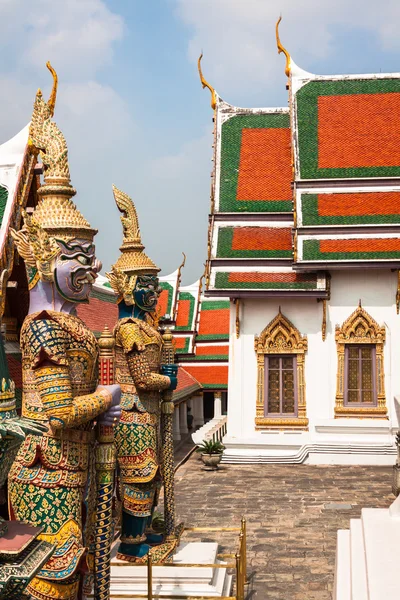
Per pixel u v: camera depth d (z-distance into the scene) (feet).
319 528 58.70
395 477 69.62
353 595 30.78
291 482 76.89
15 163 36.63
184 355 133.49
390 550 33.65
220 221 100.48
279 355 92.73
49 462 27.30
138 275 41.04
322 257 89.30
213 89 111.65
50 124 30.83
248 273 93.50
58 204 29.32
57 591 26.84
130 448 39.34
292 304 92.53
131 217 42.29
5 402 19.52
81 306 63.87
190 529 45.52
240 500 68.69
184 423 122.21
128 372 39.65
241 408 92.43
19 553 19.34
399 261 87.66
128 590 38.47
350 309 91.61
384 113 102.58
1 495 31.58
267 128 108.68
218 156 106.73
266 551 52.85
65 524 27.32
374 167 97.09
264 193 102.01
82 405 26.94
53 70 35.40
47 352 26.86
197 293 139.64
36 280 28.50
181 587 38.81
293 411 92.22
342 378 91.15
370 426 88.79
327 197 95.91
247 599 43.88
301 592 44.98
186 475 81.56
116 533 47.93
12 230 28.86
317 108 103.76
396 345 90.68
